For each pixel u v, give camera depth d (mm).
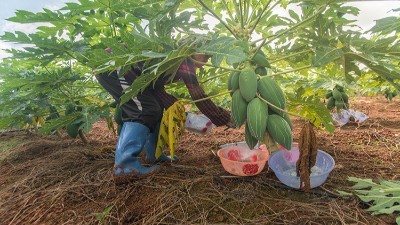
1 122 3713
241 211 2066
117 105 3076
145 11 2568
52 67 4047
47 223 2111
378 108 6734
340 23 2764
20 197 2508
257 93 2062
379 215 1948
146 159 3014
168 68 2141
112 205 2250
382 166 2703
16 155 3689
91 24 3121
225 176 2529
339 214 1947
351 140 3570
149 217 2084
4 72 3373
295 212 2002
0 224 2154
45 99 3404
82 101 3930
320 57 2070
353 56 2258
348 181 2418
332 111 5117
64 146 3936
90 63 2109
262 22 3045
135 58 2127
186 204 2170
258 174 2576
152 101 2588
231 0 3090
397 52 2117
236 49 1794
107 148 3490
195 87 2459
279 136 1969
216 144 3602
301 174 2035
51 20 2734
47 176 2865
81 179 2717
